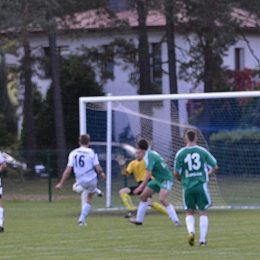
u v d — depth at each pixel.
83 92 117.62
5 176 88.81
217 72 97.50
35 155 88.19
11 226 49.69
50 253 34.81
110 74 106.00
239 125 64.88
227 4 86.81
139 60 100.75
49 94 119.62
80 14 104.00
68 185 87.19
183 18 91.00
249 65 130.12
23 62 106.94
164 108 63.06
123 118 63.53
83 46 104.19
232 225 47.38
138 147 52.75
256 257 31.97
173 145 62.97
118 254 33.97
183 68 99.31
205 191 35.44
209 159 35.44
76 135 118.12
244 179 64.25
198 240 38.94
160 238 40.41
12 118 118.12
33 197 81.50
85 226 48.69
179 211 60.03
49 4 85.25
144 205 47.53
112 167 63.97
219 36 88.88
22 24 80.19
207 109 65.06
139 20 98.69
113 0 128.50
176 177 36.25
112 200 63.00
